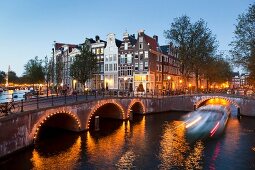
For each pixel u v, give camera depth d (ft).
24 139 72.43
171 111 165.68
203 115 102.83
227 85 343.05
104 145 84.43
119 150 79.30
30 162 66.74
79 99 110.22
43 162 67.41
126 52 199.41
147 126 115.85
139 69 193.98
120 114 131.85
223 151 78.79
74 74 172.86
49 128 108.78
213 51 178.60
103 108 138.62
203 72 193.16
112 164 67.56
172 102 166.30
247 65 131.13
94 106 108.06
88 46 179.11
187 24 170.50
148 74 190.29
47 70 197.36
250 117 141.28
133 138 93.71
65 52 246.47
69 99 111.55
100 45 211.20
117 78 202.59
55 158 70.79
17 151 69.26
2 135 62.69
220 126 100.07
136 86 194.59
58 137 93.35
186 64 172.65
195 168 65.46
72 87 230.27
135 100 140.97
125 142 88.33
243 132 103.19
